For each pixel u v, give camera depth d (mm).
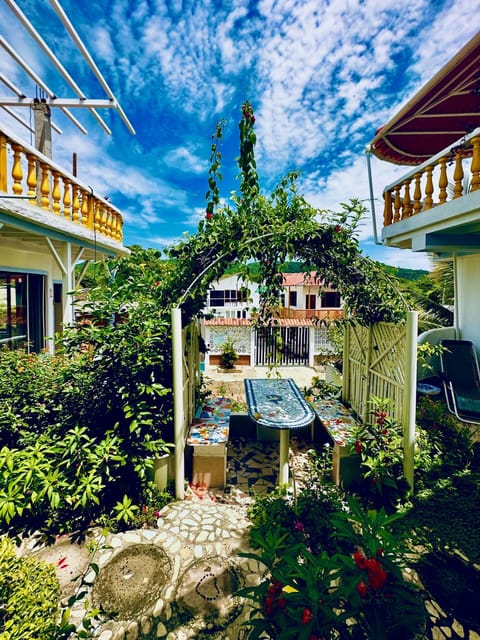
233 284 12633
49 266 6379
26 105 4891
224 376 10258
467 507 2859
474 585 2111
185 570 2293
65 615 1674
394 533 2549
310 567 1430
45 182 4133
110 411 3201
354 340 4570
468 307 5023
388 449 3172
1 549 1993
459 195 3398
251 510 2934
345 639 1309
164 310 3424
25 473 2451
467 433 3736
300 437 4906
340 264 3592
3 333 5172
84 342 3260
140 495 2998
